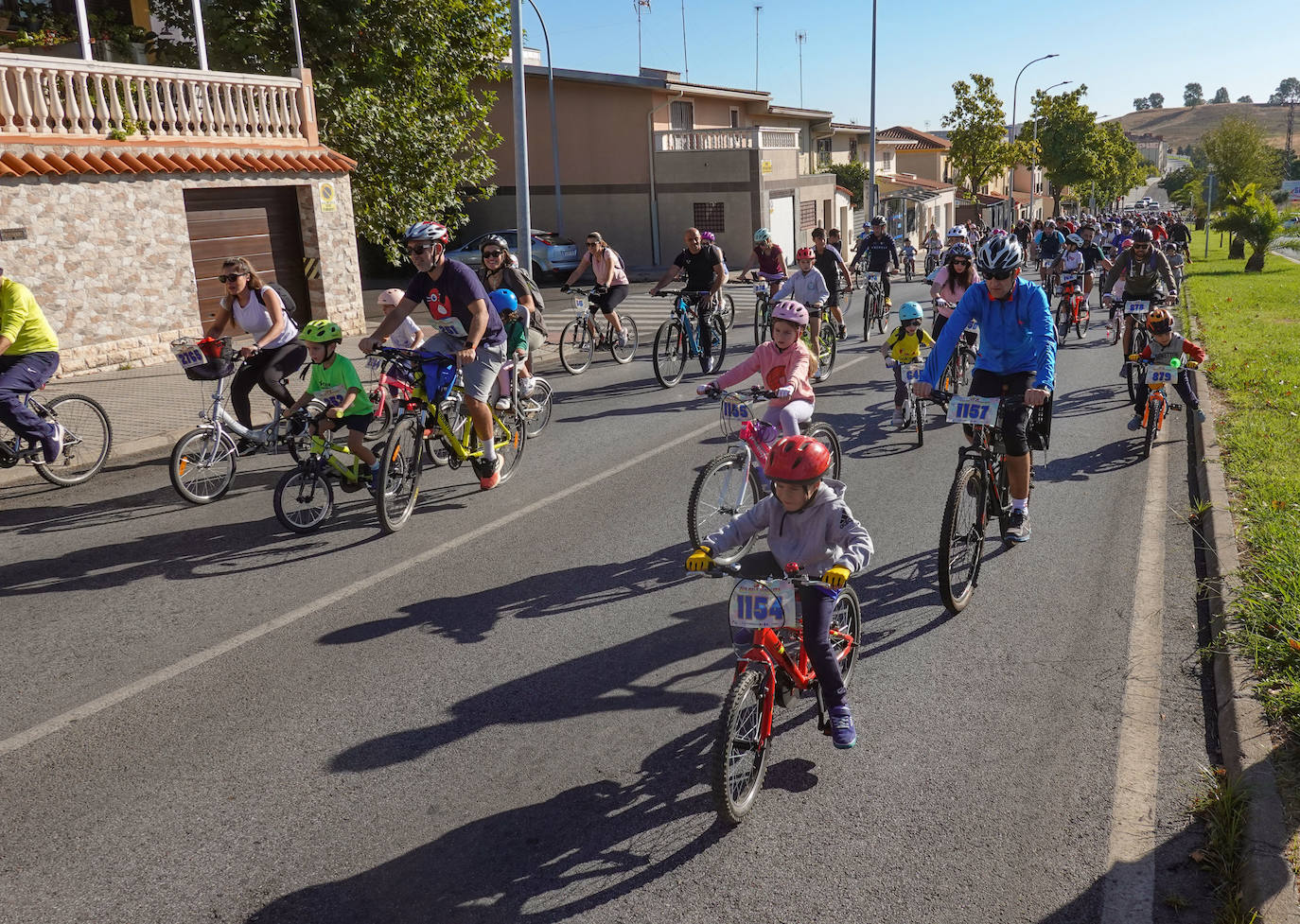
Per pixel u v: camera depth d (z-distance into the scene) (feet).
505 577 21.11
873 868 11.60
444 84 73.05
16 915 10.93
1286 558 18.93
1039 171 323.78
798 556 13.51
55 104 45.01
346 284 60.44
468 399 26.16
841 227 155.84
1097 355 51.49
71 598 20.16
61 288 44.57
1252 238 119.65
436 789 13.33
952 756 13.97
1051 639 17.60
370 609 19.44
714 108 131.64
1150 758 13.76
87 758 14.16
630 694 15.90
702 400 40.88
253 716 15.29
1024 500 21.07
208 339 26.43
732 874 11.54
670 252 121.08
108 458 31.68
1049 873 11.46
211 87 52.70
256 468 30.73
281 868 11.72
